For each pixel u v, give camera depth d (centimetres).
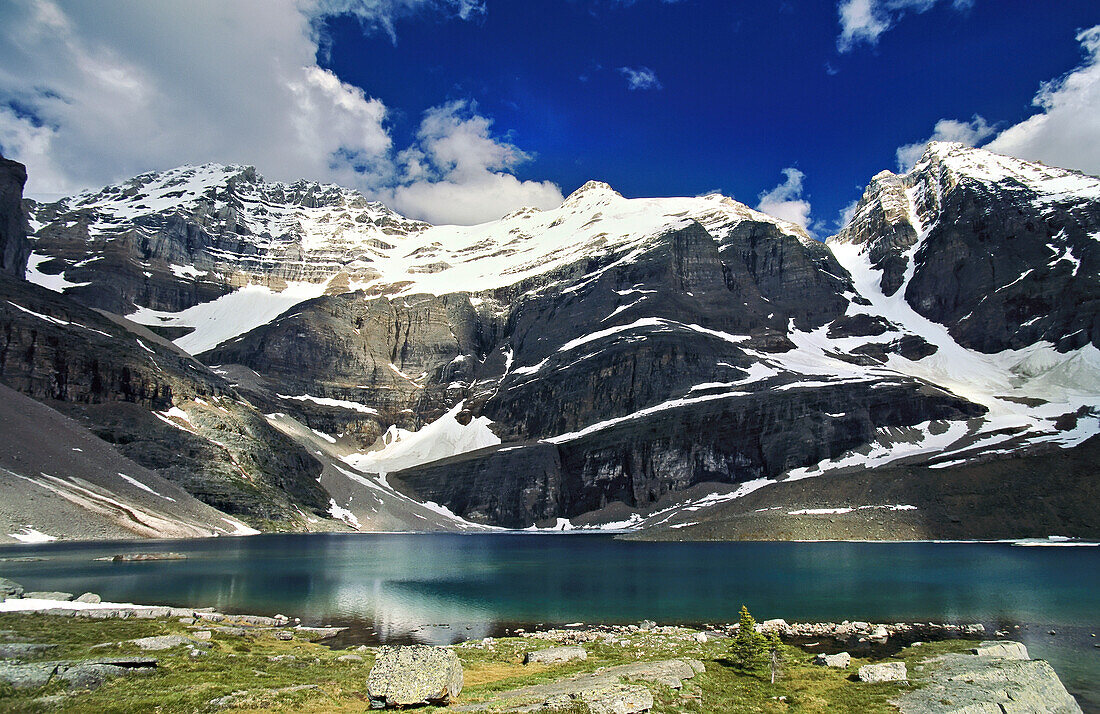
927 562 8331
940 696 2898
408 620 5050
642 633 4519
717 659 3625
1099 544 10031
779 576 7394
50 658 2795
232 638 3684
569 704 2403
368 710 2362
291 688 2564
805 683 3203
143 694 2353
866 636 4466
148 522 10875
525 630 4753
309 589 6356
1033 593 6075
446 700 2448
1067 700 3027
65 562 7312
